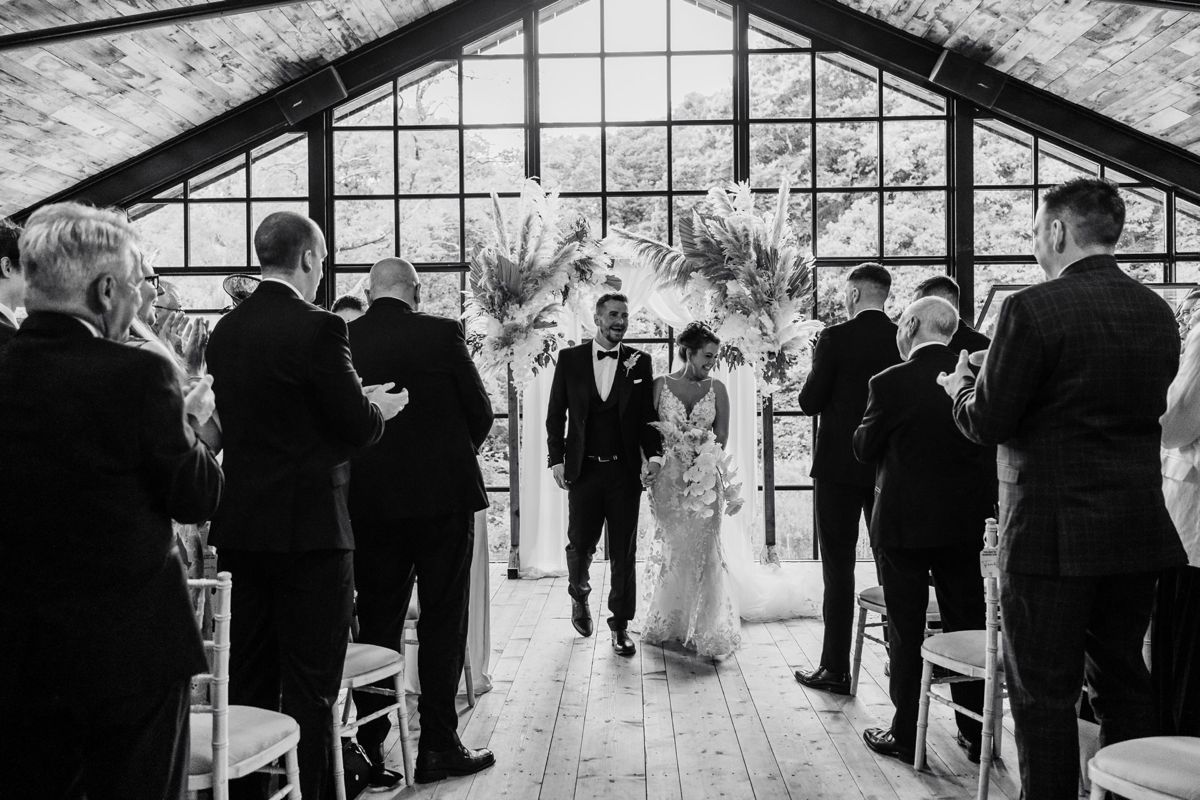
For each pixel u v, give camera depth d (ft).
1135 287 7.70
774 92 25.93
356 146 26.08
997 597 9.46
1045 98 24.98
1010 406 7.63
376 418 8.82
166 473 5.91
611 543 16.30
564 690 14.37
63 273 5.90
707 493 15.96
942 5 23.38
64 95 21.48
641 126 26.07
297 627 8.64
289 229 8.92
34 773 5.84
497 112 26.07
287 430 8.58
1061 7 21.52
